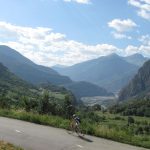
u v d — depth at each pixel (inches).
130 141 903.1
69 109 1270.9
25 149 707.4
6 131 883.4
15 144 743.1
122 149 791.7
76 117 964.0
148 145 871.1
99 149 767.1
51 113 1259.8
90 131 954.7
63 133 925.2
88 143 823.7
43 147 745.0
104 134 933.2
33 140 805.2
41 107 1266.0
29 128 954.1
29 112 1196.5
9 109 1266.0
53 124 1040.2
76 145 788.6
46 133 901.2
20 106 1305.4
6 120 1063.6
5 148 647.8
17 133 869.2
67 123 1043.9
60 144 786.2
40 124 1049.5
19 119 1109.1
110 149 778.2
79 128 928.3
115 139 912.9
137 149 814.5
